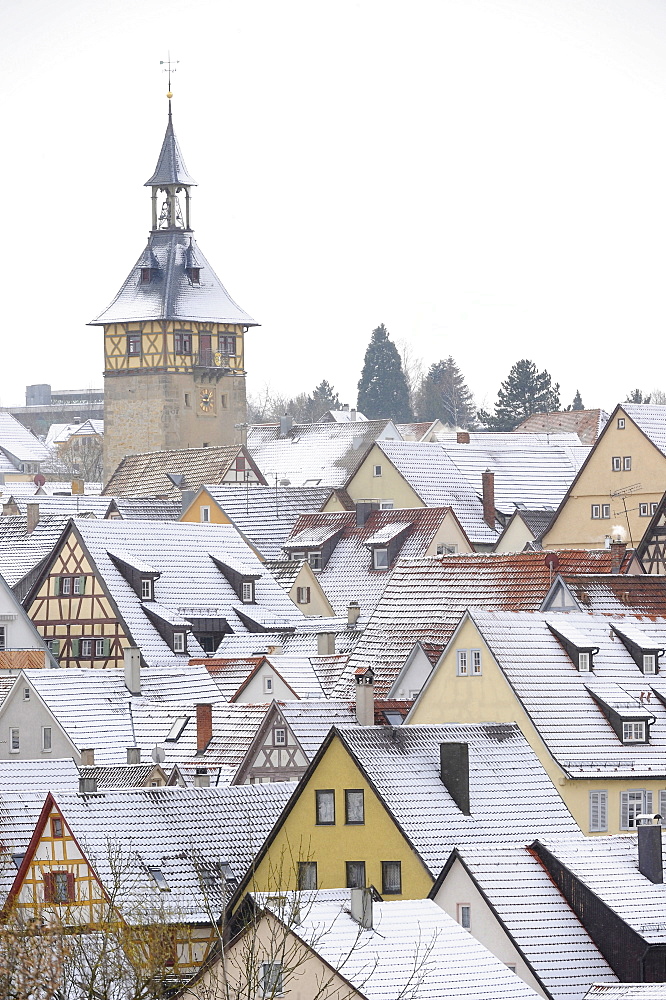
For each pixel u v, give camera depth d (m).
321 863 157.12
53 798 160.12
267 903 131.38
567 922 143.38
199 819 162.88
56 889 159.88
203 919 150.62
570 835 160.38
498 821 160.12
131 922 141.00
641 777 174.25
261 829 163.75
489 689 179.75
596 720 177.50
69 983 127.00
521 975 140.75
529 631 183.50
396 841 155.38
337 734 158.38
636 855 148.62
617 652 184.62
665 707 180.38
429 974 128.12
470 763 164.62
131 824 161.00
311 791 158.00
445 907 146.00
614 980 141.25
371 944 130.25
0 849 164.62
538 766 168.50
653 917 142.38
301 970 128.25
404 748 160.38
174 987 132.12
